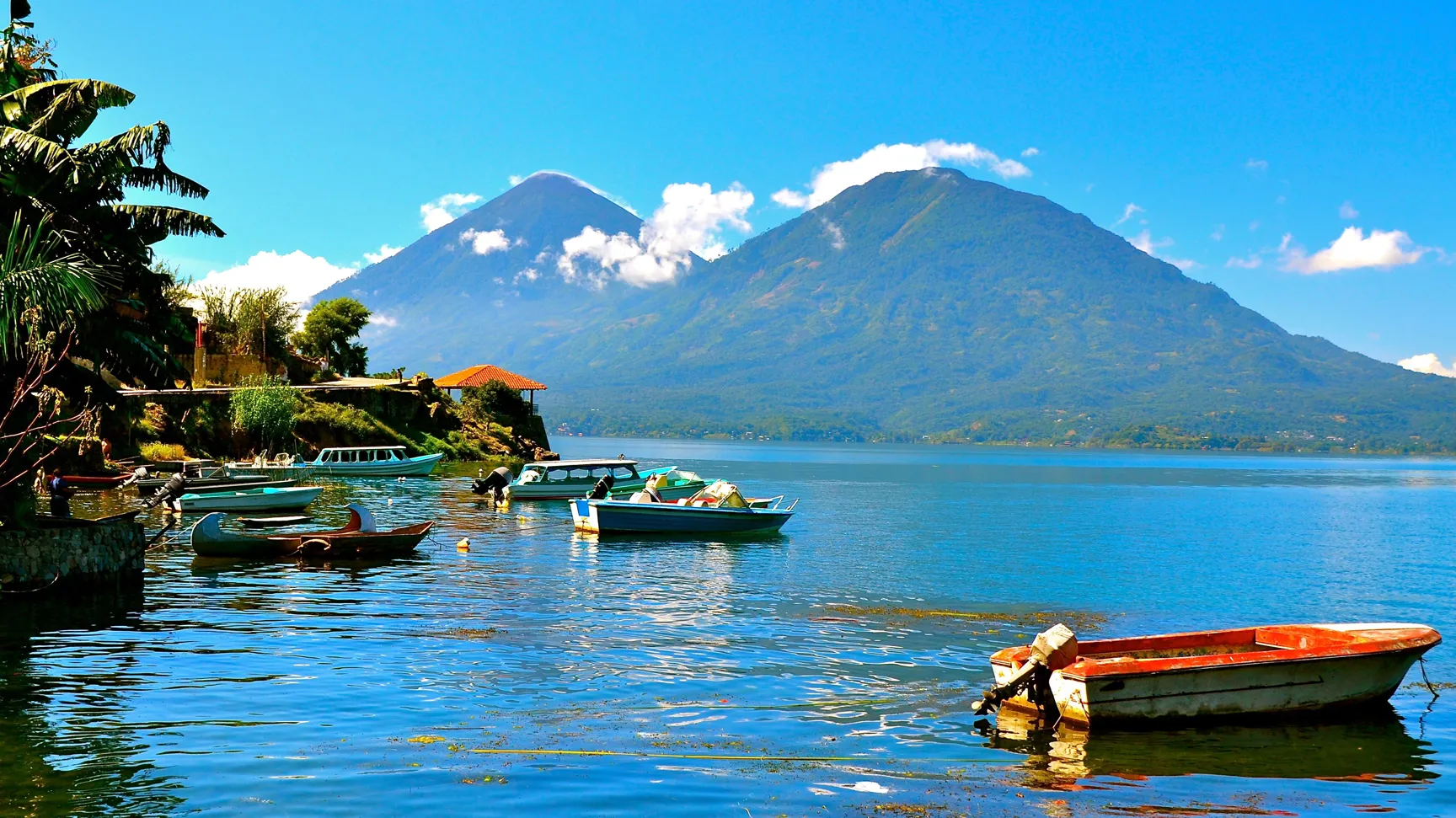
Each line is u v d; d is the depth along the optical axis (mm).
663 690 17875
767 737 15281
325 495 63062
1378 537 56406
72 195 24531
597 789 12891
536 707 16531
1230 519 68000
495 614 24797
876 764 14258
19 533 24953
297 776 12938
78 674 17672
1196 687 16391
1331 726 16672
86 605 24266
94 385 26844
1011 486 110375
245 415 78125
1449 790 13922
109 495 51344
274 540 33094
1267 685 16766
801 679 18953
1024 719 16594
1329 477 167625
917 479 126500
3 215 23625
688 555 38875
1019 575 35938
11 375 24672
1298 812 13062
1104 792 13469
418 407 104000
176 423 74625
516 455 114625
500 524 49094
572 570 33531
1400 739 16109
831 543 45094
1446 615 29484
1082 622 26531
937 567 37219
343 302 123562
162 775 12797
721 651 21281
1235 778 14141
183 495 47125
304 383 105062
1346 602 31766
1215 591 33469
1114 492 102438
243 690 16922
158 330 28922
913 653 21516
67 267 21828
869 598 29266
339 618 23625
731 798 12773
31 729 14453
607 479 60906
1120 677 15938
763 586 31094
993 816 12492
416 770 13305
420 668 18875
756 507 53812
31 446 25188
